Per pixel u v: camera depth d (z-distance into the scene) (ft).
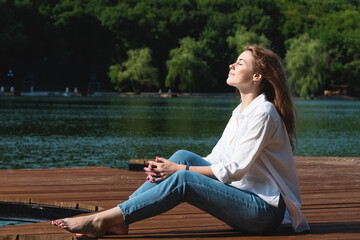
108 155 40.09
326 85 292.61
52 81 272.10
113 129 65.31
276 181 10.44
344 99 282.36
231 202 10.18
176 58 256.93
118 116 93.61
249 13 321.52
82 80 281.13
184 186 10.14
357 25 307.99
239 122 10.65
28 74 262.26
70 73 277.85
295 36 317.42
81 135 56.65
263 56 10.66
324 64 241.96
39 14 272.10
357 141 54.70
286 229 11.37
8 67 259.19
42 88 268.00
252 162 10.18
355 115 113.39
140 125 72.64
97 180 19.71
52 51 276.21
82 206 15.31
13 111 101.30
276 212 10.37
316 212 14.17
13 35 250.78
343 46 294.87
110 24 296.51
